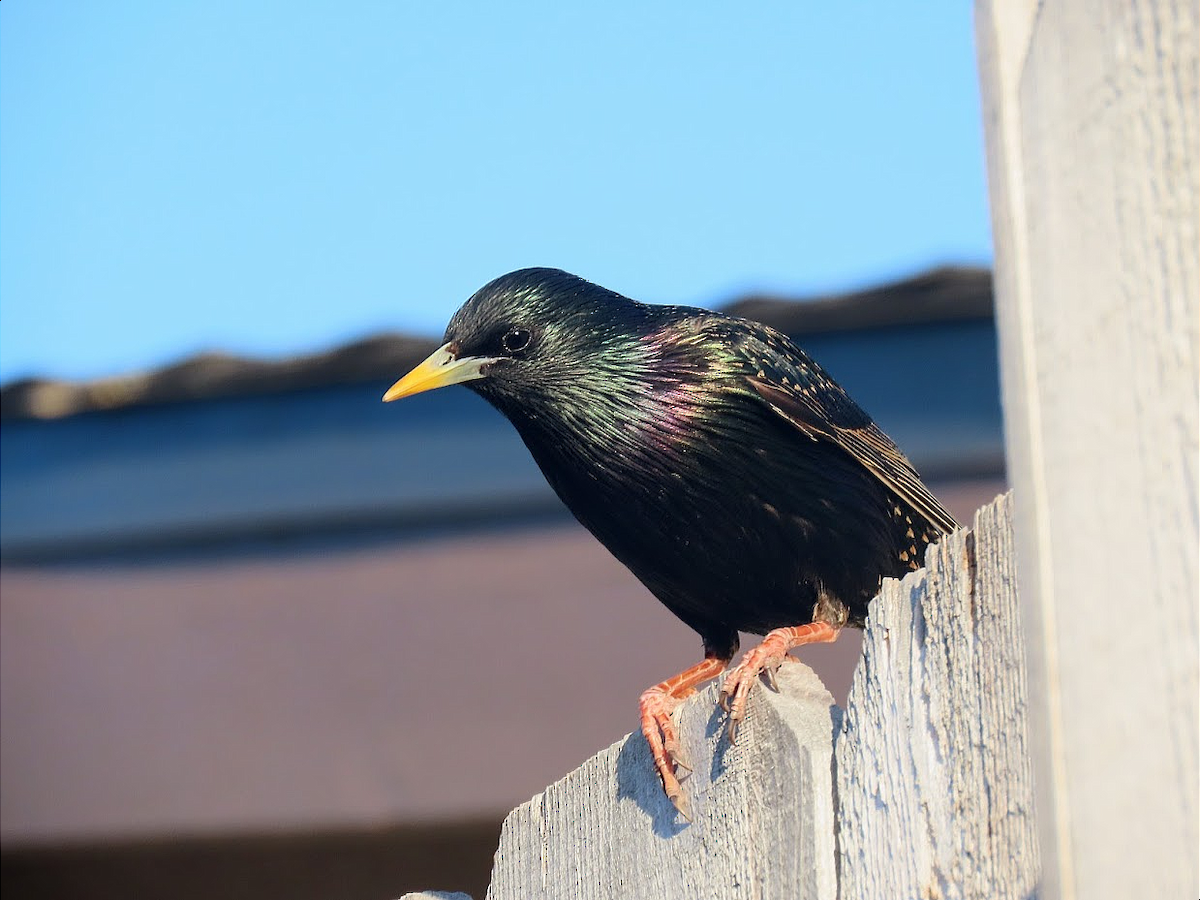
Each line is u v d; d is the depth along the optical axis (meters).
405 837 10.18
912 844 3.82
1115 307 2.83
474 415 10.13
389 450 10.14
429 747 9.45
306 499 10.16
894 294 9.77
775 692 4.47
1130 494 2.78
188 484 10.35
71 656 10.21
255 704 9.75
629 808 5.04
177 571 10.29
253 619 10.02
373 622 9.83
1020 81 3.07
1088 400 2.87
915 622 3.91
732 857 4.46
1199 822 2.62
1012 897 3.52
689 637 9.42
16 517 10.53
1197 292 2.73
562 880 5.38
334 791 9.55
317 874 10.40
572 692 9.40
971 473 9.58
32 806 9.98
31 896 10.88
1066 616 2.88
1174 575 2.70
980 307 9.69
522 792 9.28
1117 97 2.86
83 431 10.56
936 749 3.79
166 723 9.93
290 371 10.30
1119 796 2.74
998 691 3.62
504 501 9.96
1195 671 2.66
